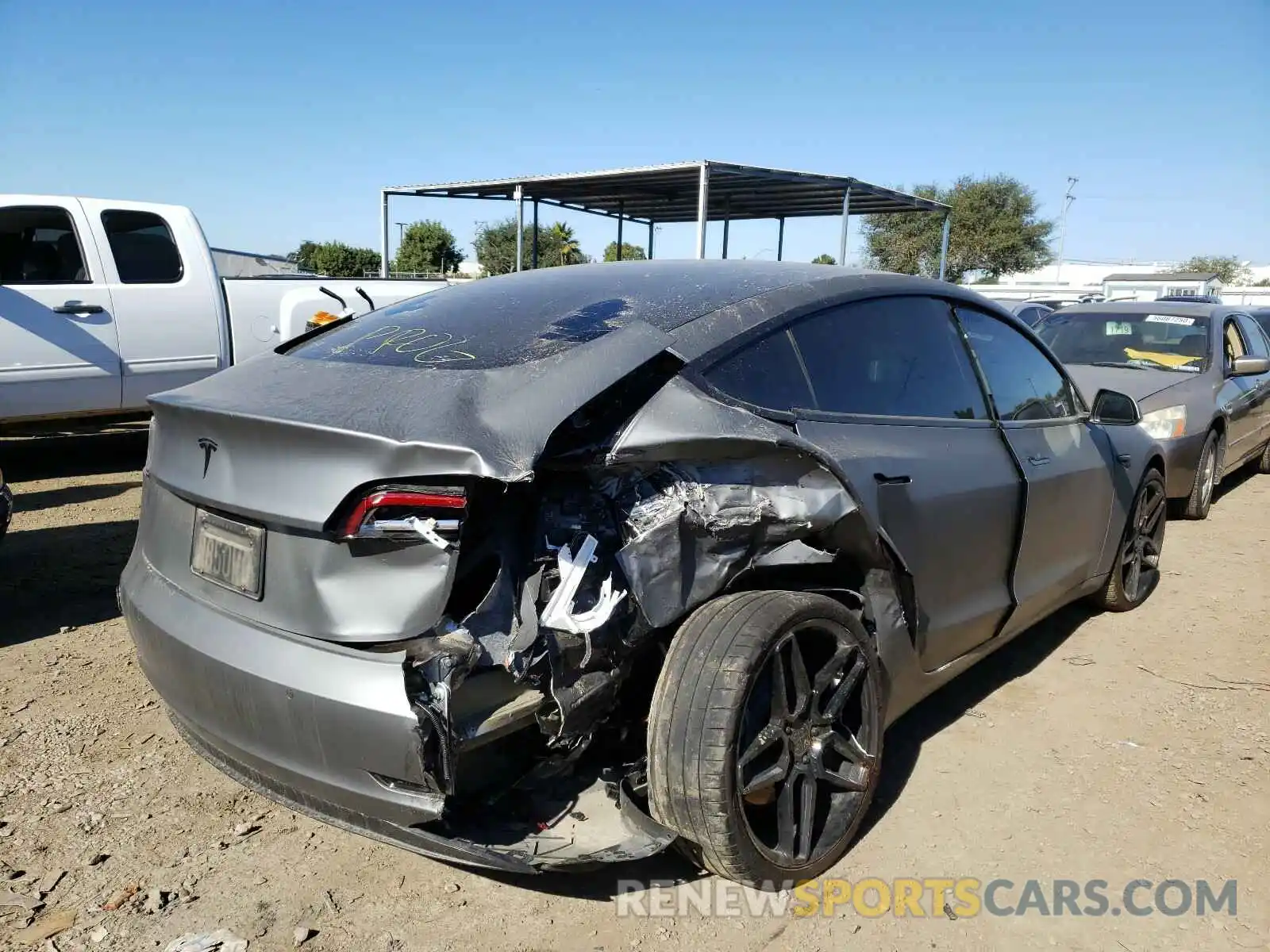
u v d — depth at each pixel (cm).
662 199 1930
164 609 260
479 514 230
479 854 222
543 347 265
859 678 282
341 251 6234
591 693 235
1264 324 1119
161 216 777
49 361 709
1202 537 684
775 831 274
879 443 299
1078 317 870
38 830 288
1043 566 395
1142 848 296
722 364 268
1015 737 368
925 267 4647
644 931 252
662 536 242
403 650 219
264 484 234
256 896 261
